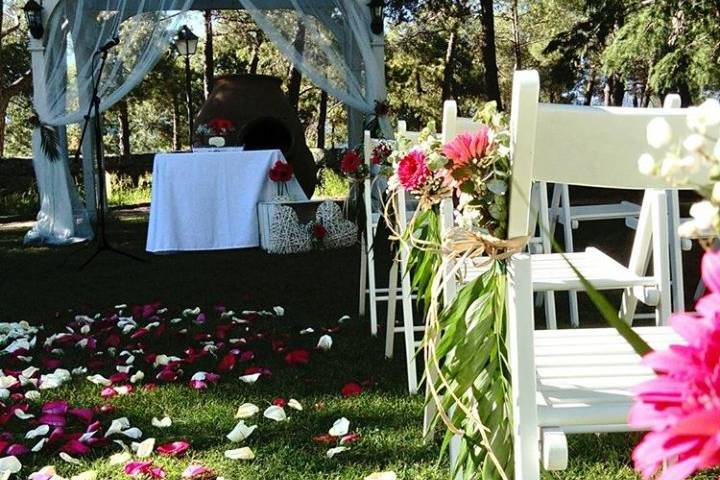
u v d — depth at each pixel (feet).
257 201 24.21
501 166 4.34
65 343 12.75
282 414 8.63
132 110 88.38
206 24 59.93
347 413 8.84
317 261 21.50
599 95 90.02
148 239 23.80
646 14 34.17
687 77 34.27
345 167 12.82
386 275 18.81
